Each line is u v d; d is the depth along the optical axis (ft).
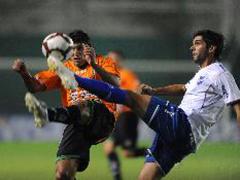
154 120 74.69
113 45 241.35
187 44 240.94
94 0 282.36
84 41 81.00
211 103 76.74
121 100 73.15
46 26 277.64
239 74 227.81
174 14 269.85
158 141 77.15
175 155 76.33
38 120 71.51
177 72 238.89
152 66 239.71
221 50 80.02
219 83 76.79
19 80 230.68
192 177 125.90
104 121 79.00
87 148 78.79
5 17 277.03
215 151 178.19
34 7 278.67
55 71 70.44
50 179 127.85
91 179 128.67
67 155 77.41
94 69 78.38
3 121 224.33
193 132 75.72
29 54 241.35
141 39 241.35
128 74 143.02
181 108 76.54
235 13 241.76
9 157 171.53
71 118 75.97
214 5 262.88
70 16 269.64
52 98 226.79
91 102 78.89
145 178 75.97
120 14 284.61
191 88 77.82
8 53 239.91
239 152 149.89
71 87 70.44
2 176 131.95
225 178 123.24
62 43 72.28
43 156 175.01
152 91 82.64
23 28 277.64
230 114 213.25
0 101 229.45
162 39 241.55
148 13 280.10
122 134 133.28
